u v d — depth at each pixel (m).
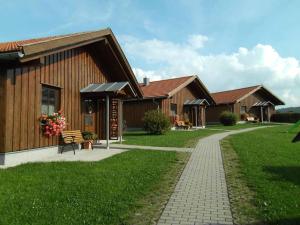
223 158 10.85
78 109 13.14
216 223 4.93
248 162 9.76
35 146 10.26
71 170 8.31
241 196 6.32
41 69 10.62
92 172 8.09
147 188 6.78
